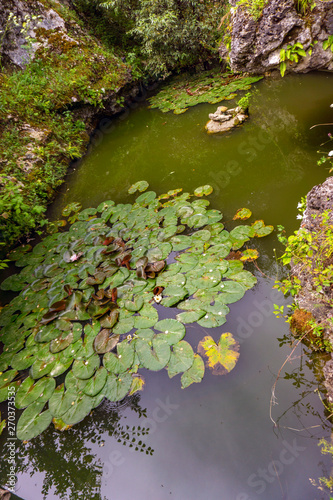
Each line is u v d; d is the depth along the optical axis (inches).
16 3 260.2
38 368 104.0
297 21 222.8
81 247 149.8
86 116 273.7
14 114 226.5
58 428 89.4
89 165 229.9
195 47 306.7
